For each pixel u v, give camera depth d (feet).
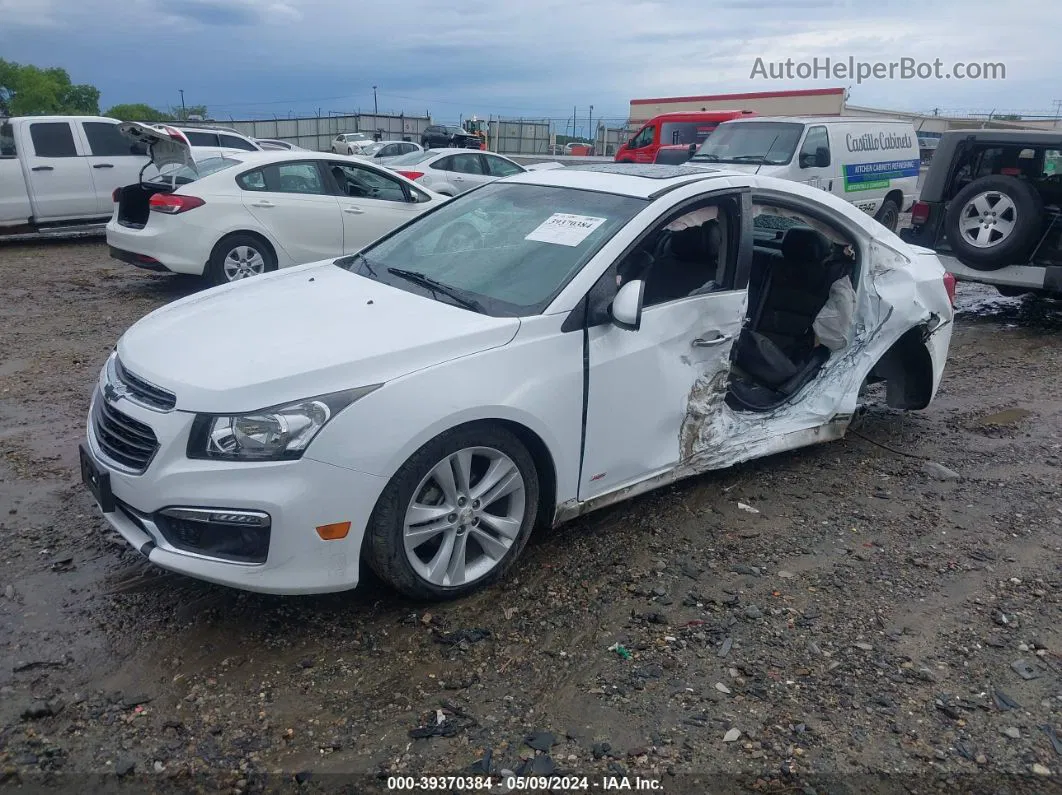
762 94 103.45
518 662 9.97
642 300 11.77
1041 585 12.09
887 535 13.47
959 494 15.07
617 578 11.85
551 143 127.85
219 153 30.55
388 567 10.23
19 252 39.63
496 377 10.61
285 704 9.14
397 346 10.27
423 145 94.38
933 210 29.48
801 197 14.96
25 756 8.34
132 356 10.82
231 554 9.61
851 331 15.96
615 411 12.05
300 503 9.39
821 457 16.58
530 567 12.05
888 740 8.93
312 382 9.66
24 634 10.17
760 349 15.88
